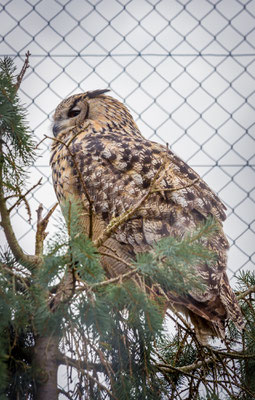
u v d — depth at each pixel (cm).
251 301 636
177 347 631
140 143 716
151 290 448
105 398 500
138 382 510
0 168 503
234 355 573
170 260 418
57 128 835
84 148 707
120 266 628
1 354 400
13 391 475
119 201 651
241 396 572
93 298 410
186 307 598
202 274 569
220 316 563
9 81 514
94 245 437
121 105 860
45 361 465
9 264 490
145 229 628
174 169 677
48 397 468
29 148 532
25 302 421
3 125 519
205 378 562
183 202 639
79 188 683
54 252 414
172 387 553
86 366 456
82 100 832
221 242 620
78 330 429
